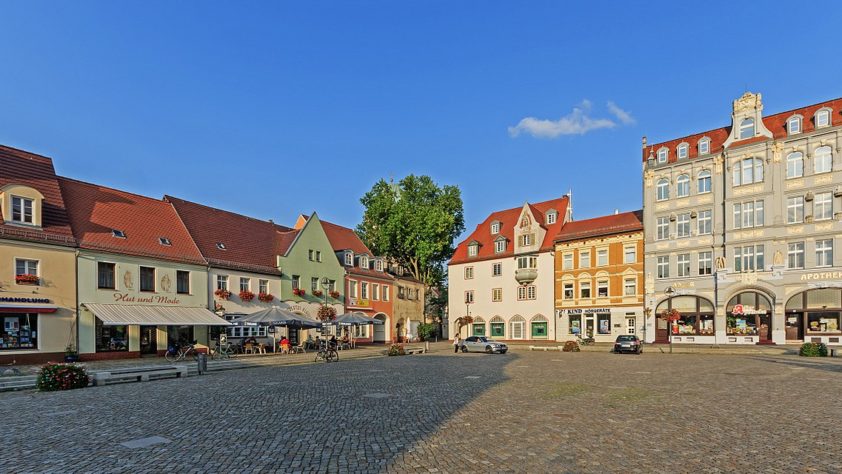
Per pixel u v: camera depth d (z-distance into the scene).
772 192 44.88
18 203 28.95
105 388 18.78
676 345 46.78
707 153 49.44
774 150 45.06
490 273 65.25
